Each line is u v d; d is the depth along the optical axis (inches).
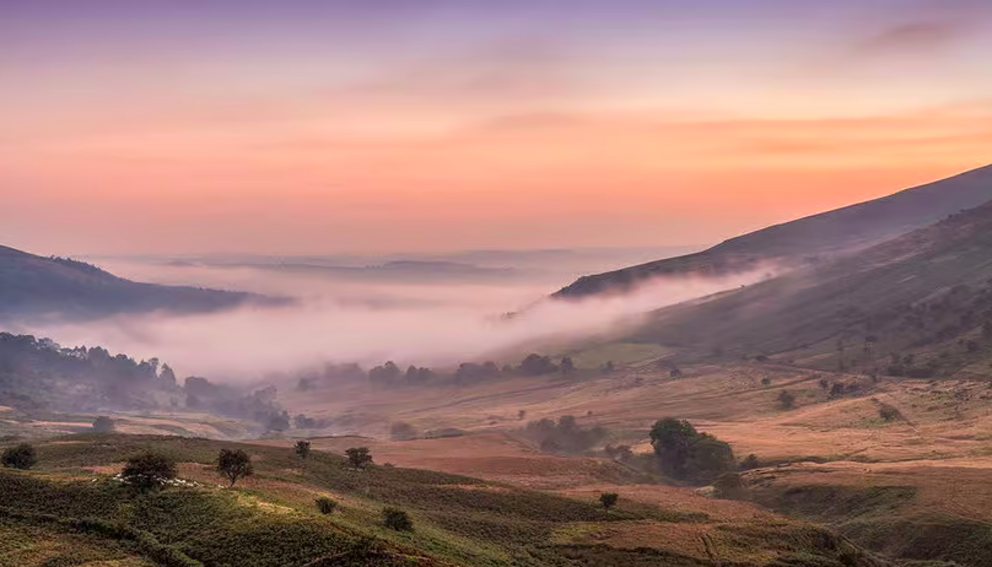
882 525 6756.9
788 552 5103.3
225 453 5049.2
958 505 6845.5
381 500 5777.6
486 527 5280.5
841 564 5017.2
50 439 7765.8
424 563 3511.3
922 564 5920.3
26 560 3417.8
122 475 4416.8
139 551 3636.8
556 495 6614.2
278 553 3508.9
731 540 5241.1
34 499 4087.1
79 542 3676.2
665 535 5275.6
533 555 4781.0
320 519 3919.8
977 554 5969.5
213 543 3651.6
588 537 5187.0
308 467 6683.1
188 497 4192.9
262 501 4158.5
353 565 3408.0
